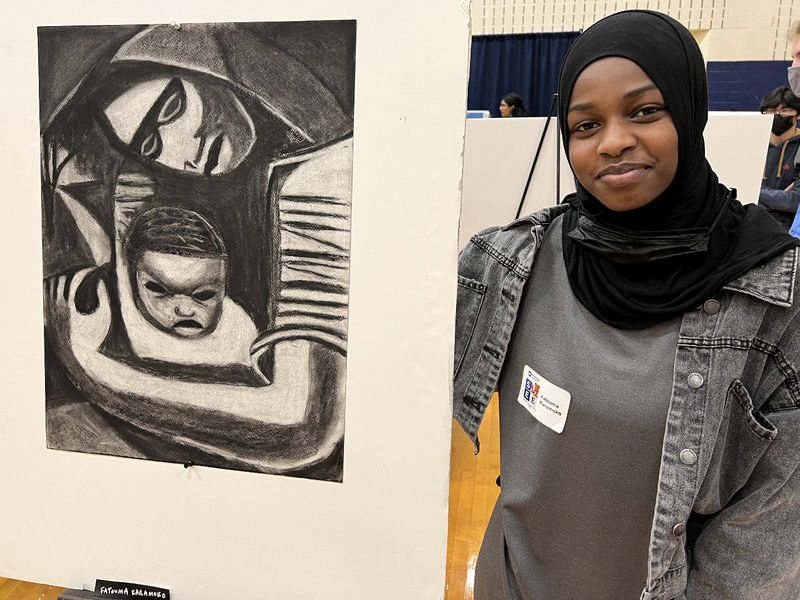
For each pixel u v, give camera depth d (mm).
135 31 666
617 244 630
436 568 695
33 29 683
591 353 657
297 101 643
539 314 711
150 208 693
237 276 688
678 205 606
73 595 764
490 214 1914
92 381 739
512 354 743
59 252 720
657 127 567
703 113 603
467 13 586
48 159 704
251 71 648
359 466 695
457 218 624
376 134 628
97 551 776
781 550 611
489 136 1849
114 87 679
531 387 703
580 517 678
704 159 624
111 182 696
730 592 631
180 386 722
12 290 736
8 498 783
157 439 737
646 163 576
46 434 760
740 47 4039
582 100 585
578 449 664
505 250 760
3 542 793
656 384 626
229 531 741
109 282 717
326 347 681
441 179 620
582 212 680
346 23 616
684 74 568
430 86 606
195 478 737
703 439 607
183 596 767
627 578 668
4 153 709
